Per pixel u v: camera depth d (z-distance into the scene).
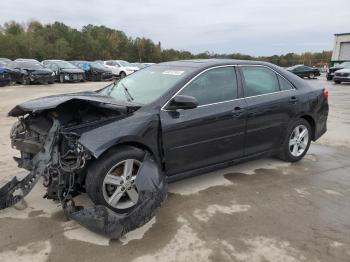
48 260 3.01
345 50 38.53
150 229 3.52
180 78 4.25
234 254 3.15
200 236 3.42
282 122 5.15
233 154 4.66
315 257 3.13
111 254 3.11
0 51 52.91
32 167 3.51
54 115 3.76
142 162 3.53
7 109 10.64
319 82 26.44
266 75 5.10
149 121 3.78
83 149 3.32
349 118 9.91
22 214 3.75
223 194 4.38
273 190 4.55
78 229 3.49
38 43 57.34
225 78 4.60
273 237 3.43
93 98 3.82
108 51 71.12
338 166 5.55
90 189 3.47
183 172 4.20
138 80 4.75
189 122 4.06
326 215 3.91
